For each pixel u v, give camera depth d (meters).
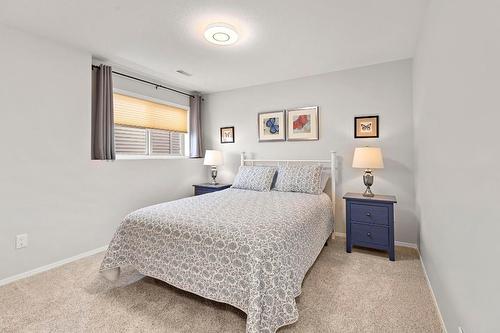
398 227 3.07
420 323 1.60
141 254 1.95
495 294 0.84
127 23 2.18
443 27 1.48
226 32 2.27
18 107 2.24
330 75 3.44
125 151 3.50
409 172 3.00
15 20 2.11
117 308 1.77
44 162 2.42
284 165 3.62
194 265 1.71
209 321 1.62
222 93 4.34
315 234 2.32
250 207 2.29
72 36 2.41
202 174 4.41
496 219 0.83
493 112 0.85
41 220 2.40
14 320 1.64
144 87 3.61
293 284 1.61
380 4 1.93
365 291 1.99
